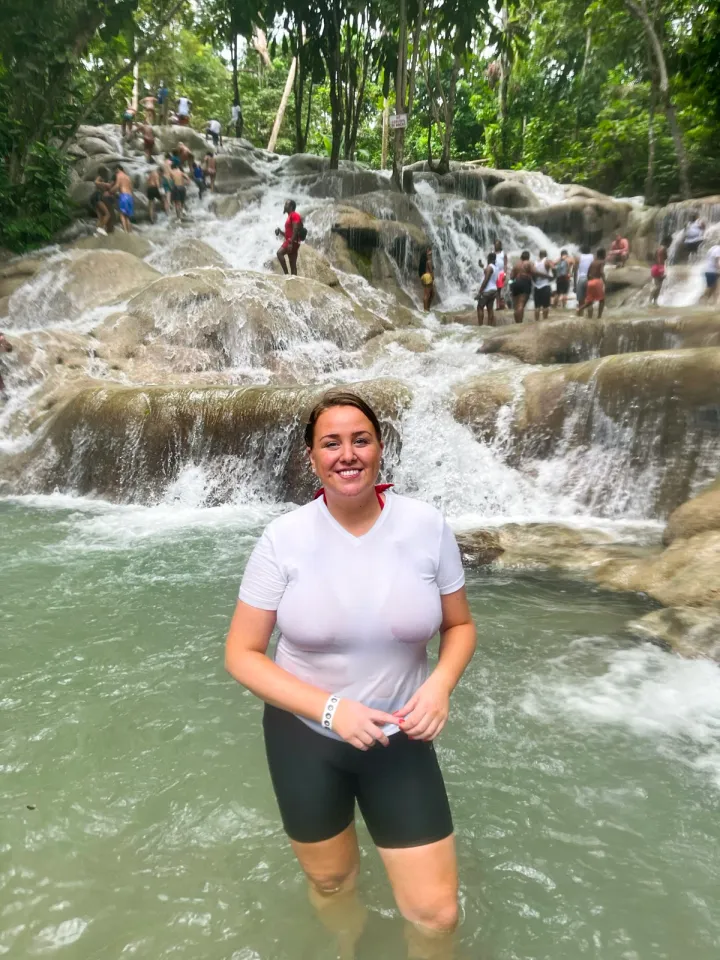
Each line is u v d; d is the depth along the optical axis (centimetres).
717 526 549
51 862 245
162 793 284
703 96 2089
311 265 1527
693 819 265
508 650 420
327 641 174
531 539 637
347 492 171
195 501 870
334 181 2130
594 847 250
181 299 1247
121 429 909
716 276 1420
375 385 884
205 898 228
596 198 2247
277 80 3775
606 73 2664
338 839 191
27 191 1684
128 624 466
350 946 201
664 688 370
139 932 214
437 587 184
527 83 2948
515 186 2259
